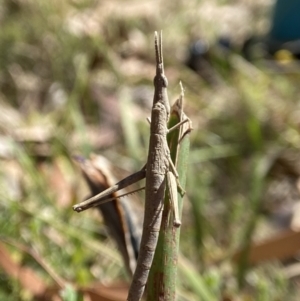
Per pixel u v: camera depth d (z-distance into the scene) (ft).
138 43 1.78
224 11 2.09
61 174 1.20
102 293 0.88
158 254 0.66
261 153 1.29
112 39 1.80
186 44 1.82
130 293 0.66
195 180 1.16
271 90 1.58
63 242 1.05
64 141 1.27
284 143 1.36
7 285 0.95
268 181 1.28
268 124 1.39
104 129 1.37
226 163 1.32
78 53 1.58
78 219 1.11
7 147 1.24
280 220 1.16
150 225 0.67
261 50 1.82
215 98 1.52
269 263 1.07
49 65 1.56
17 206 1.05
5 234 1.03
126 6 2.00
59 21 1.69
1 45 1.57
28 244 1.02
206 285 0.95
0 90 1.51
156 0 2.07
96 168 0.78
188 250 1.09
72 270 1.01
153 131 0.70
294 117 1.44
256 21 2.02
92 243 1.03
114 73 1.53
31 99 1.50
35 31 1.64
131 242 0.78
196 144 1.35
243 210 1.18
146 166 0.70
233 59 1.72
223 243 1.13
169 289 0.66
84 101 1.45
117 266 1.04
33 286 0.92
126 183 0.72
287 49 1.82
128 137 1.18
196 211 1.08
